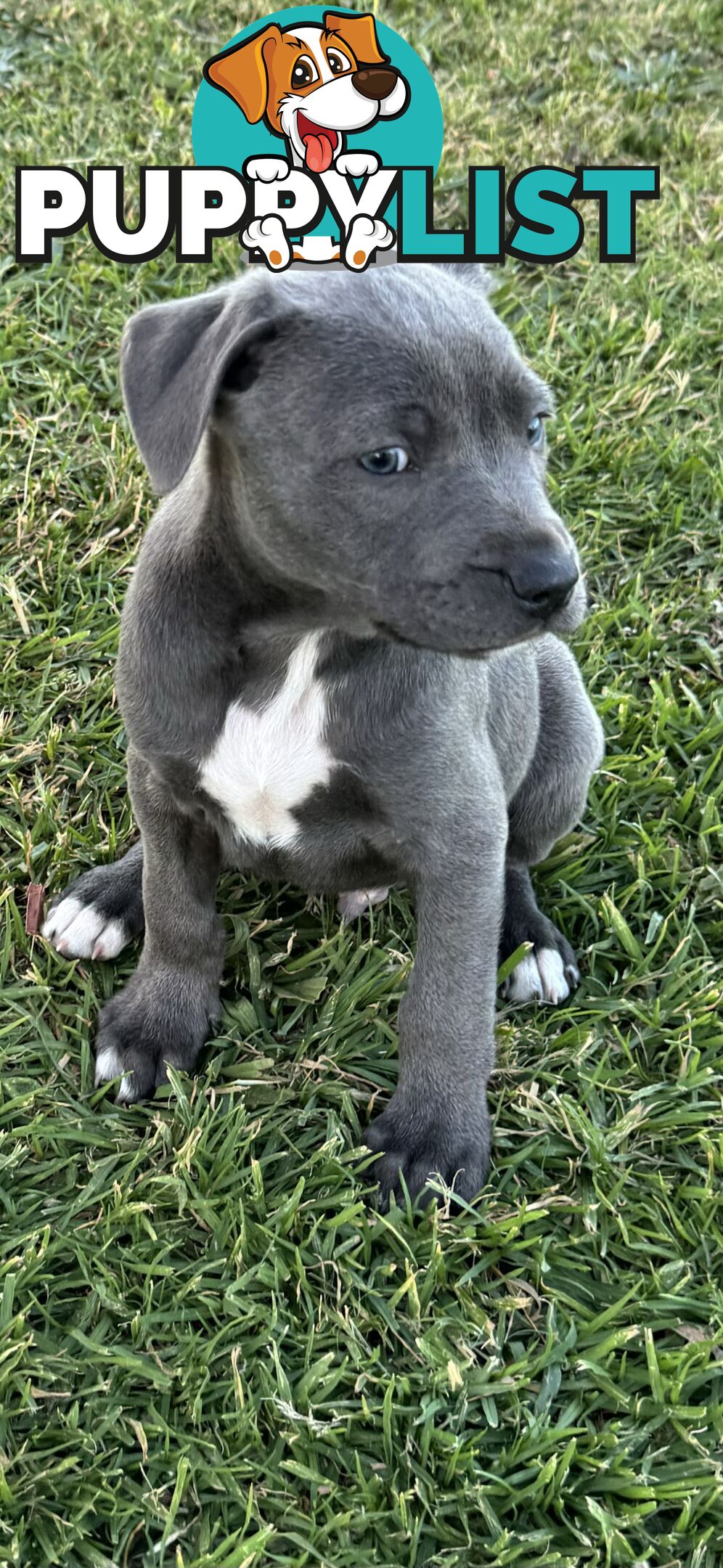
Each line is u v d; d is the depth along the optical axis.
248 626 0.47
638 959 0.62
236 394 0.43
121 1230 0.51
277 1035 0.58
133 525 0.78
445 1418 0.47
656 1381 0.48
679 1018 0.60
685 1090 0.57
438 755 0.48
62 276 0.92
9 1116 0.54
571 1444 0.45
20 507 0.78
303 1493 0.45
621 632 0.76
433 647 0.44
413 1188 0.52
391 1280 0.51
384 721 0.48
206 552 0.47
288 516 0.43
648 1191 0.54
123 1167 0.53
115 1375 0.47
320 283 0.43
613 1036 0.60
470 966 0.50
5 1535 0.43
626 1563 0.44
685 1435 0.47
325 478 0.42
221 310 0.43
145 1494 0.44
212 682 0.48
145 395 0.43
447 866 0.49
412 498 0.42
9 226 0.96
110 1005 0.58
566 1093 0.58
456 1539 0.44
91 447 0.82
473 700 0.50
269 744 0.49
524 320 0.94
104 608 0.75
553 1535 0.44
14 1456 0.45
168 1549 0.44
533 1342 0.50
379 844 0.51
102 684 0.70
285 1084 0.56
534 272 1.00
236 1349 0.47
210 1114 0.54
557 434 0.87
